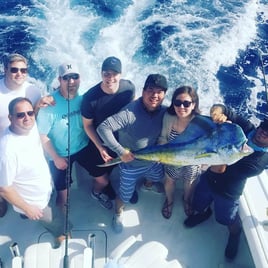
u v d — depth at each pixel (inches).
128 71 333.4
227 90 317.7
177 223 124.8
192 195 120.4
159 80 92.5
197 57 346.0
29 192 97.5
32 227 122.6
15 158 90.7
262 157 93.3
